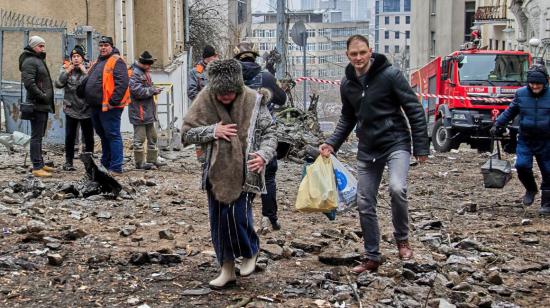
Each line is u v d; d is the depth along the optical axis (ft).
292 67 149.48
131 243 25.45
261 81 28.43
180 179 41.65
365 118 22.09
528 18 125.18
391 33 503.20
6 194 33.30
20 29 54.44
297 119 61.11
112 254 23.76
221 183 19.30
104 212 30.22
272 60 71.26
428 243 27.30
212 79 19.26
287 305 19.29
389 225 31.35
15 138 46.42
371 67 21.77
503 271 23.67
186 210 32.14
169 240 26.04
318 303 19.51
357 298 19.79
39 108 39.06
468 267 23.59
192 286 20.65
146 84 45.14
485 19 156.35
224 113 19.53
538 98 34.17
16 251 23.68
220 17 162.81
